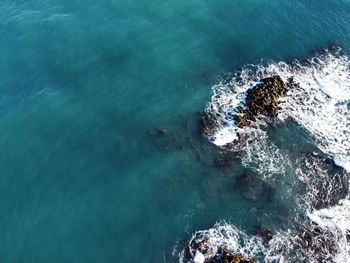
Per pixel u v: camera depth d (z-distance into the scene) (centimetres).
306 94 4772
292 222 3678
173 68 5022
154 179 3962
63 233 3575
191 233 3594
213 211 3750
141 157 4131
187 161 4106
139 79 4875
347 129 4469
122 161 4094
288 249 3494
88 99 4634
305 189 3919
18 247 3478
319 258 3453
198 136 4309
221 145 4238
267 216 3719
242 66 5078
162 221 3675
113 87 4769
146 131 4353
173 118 4475
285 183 3959
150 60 5097
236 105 4594
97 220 3666
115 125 4397
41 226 3609
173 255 3453
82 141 4244
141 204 3788
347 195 3894
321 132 4419
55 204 3756
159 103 4625
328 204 3822
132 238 3566
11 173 3966
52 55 5091
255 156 4166
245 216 3716
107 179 3947
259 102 4556
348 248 3522
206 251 3456
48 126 4353
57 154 4125
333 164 4134
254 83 4847
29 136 4259
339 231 3625
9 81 4788
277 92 4688
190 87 4809
